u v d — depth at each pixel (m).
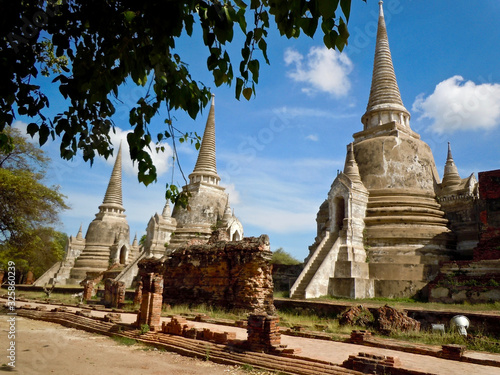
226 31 4.19
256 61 4.73
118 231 59.38
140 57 4.94
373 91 39.19
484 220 24.56
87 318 18.42
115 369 10.05
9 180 26.70
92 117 5.90
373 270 28.06
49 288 41.28
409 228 29.05
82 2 4.72
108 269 49.56
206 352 11.71
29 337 14.89
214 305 22.38
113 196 62.31
